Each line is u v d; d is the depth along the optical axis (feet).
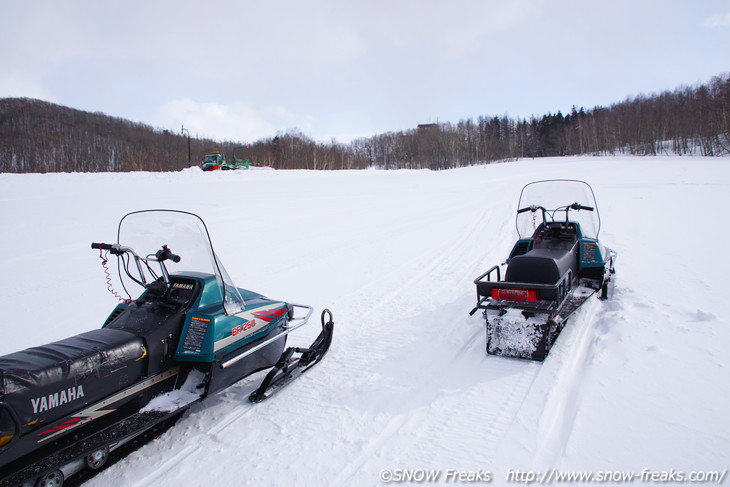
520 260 14.67
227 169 132.87
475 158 313.94
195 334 11.06
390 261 29.78
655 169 111.45
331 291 23.39
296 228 43.88
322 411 11.83
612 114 307.37
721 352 13.03
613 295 19.04
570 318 16.93
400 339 16.47
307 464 9.61
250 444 10.51
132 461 10.05
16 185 70.90
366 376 13.67
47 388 8.14
